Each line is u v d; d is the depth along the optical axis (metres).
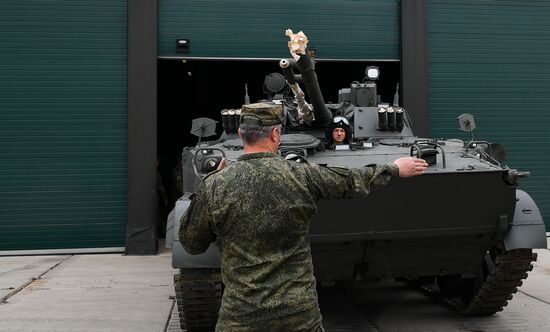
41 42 10.42
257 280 2.37
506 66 11.73
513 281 5.20
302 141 5.28
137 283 7.71
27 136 10.39
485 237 4.97
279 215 2.42
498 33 11.70
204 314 4.92
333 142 5.84
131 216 10.38
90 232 10.50
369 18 11.41
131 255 10.28
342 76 15.56
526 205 5.02
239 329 2.36
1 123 10.35
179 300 5.03
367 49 11.41
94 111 10.51
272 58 11.07
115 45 10.55
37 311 6.14
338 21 11.31
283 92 7.03
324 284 5.16
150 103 10.47
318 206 4.43
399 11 11.44
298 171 2.55
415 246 4.92
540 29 11.83
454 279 6.25
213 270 4.59
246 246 2.41
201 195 2.54
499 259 5.03
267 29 11.06
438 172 4.46
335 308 6.35
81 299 6.73
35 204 10.40
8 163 10.35
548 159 11.82
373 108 6.70
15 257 10.12
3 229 10.33
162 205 13.00
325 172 2.60
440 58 11.52
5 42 10.38
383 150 5.61
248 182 2.46
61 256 10.23
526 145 11.77
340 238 4.62
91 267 9.02
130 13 10.47
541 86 11.83
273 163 2.52
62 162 10.44
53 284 7.64
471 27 11.62
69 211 10.46
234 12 10.98
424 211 4.65
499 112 11.70
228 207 2.43
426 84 11.39
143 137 10.43
